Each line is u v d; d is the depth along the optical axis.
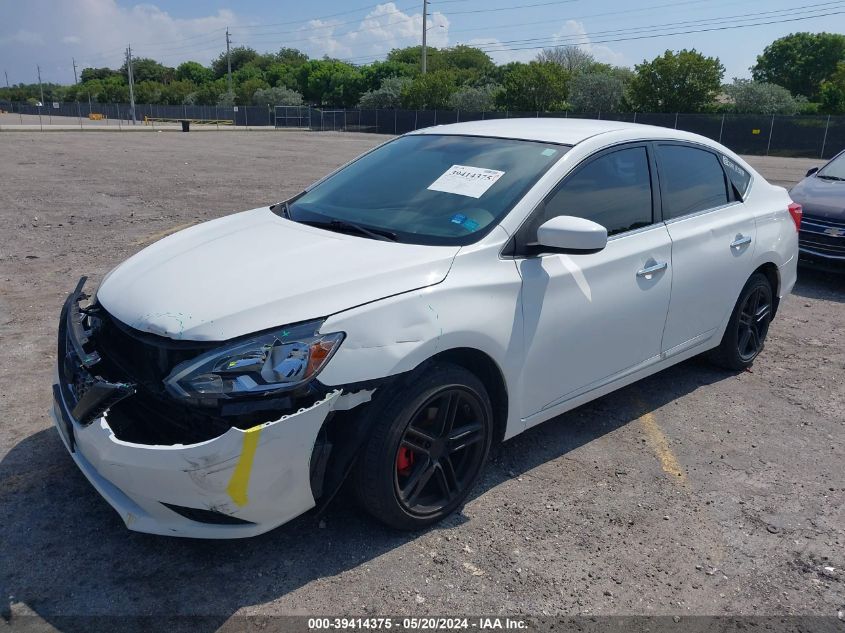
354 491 2.88
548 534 3.10
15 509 3.12
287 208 3.85
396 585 2.74
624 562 2.94
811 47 84.38
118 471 2.52
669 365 4.25
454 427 3.09
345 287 2.74
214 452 2.39
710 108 51.47
